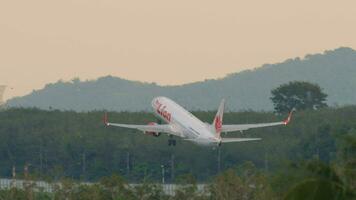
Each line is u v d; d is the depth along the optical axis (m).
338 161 33.50
